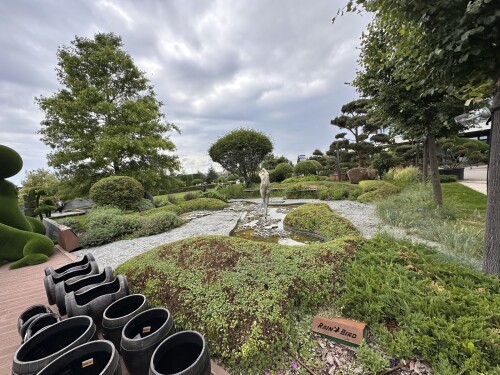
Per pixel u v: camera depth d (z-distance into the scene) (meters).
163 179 12.05
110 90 10.66
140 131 10.62
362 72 5.20
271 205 9.00
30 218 5.65
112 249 4.63
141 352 1.25
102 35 11.11
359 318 1.78
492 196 2.05
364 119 14.22
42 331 1.35
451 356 1.30
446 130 4.81
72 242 4.70
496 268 2.03
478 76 1.78
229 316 1.69
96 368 1.20
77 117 10.07
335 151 17.94
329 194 9.44
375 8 1.93
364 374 1.40
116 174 10.61
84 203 14.16
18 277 3.37
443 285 1.84
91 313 1.74
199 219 6.97
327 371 1.45
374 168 13.41
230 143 14.17
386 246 2.61
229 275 2.11
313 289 2.02
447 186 7.96
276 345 1.57
